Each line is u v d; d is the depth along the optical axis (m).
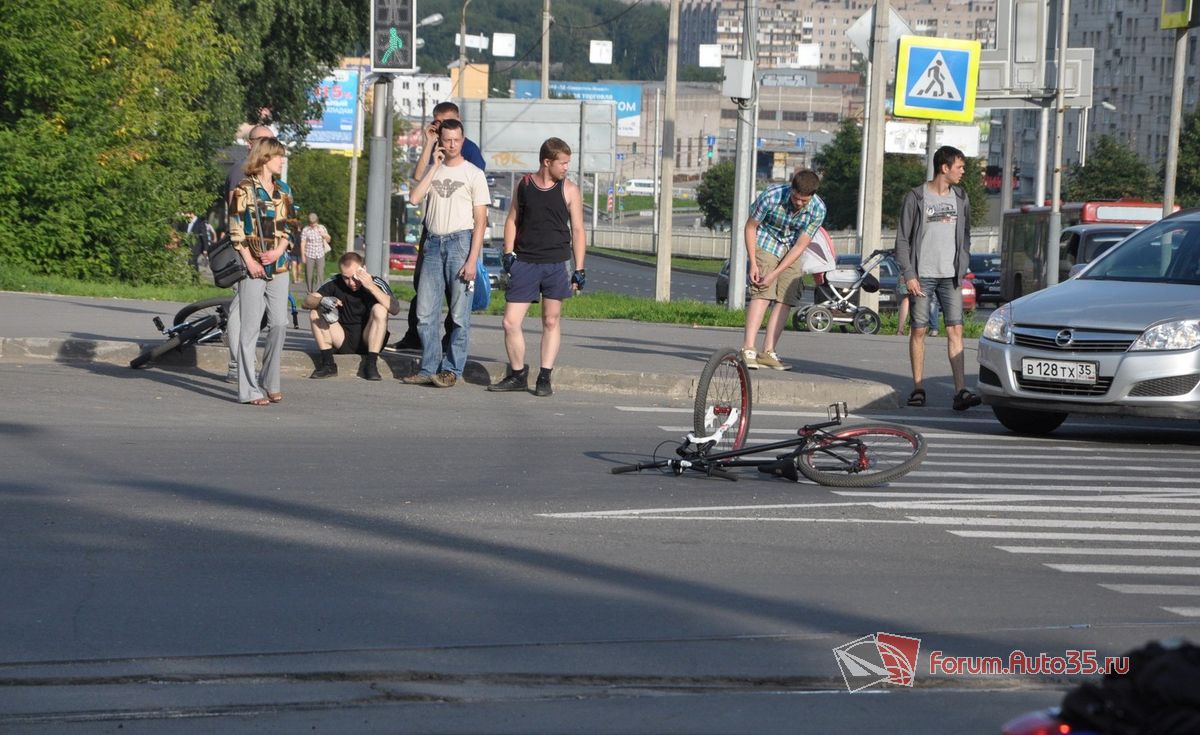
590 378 35.41
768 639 15.08
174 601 15.88
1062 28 74.62
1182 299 29.80
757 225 36.69
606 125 180.50
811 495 23.27
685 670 14.02
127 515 19.95
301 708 12.85
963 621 15.95
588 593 16.69
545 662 14.12
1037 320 30.27
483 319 58.19
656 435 28.73
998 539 20.34
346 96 175.12
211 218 107.56
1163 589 17.66
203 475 22.98
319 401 31.39
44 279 68.19
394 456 25.34
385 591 16.53
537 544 19.08
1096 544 20.20
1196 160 187.25
